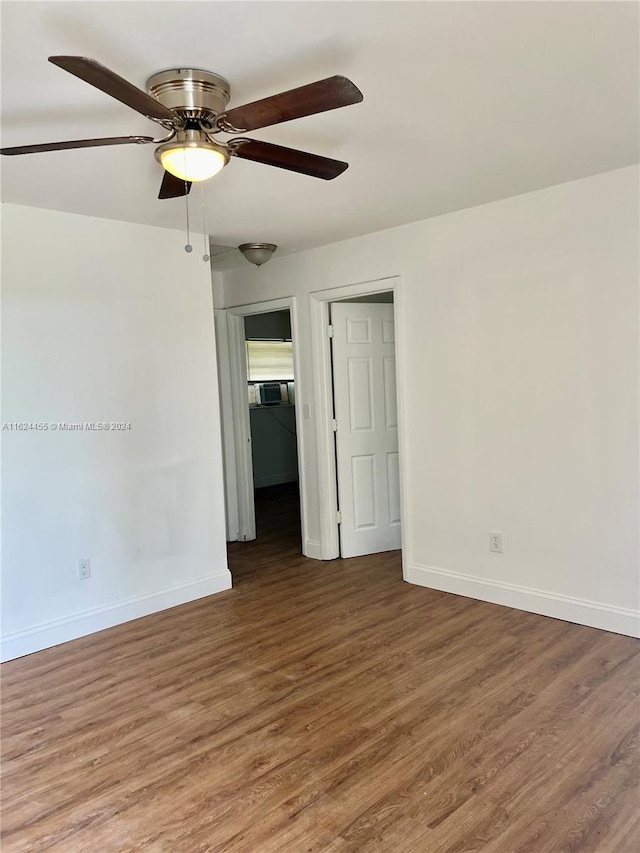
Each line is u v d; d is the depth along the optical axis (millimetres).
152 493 3799
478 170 2955
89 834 1935
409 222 3891
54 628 3355
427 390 3955
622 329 3098
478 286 3633
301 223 3773
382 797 2045
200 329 4039
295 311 4715
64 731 2525
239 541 5445
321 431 4664
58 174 2752
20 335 3207
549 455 3424
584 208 3164
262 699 2717
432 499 4004
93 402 3506
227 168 2750
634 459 3111
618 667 2857
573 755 2221
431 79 2025
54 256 3330
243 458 5414
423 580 4102
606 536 3238
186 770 2238
